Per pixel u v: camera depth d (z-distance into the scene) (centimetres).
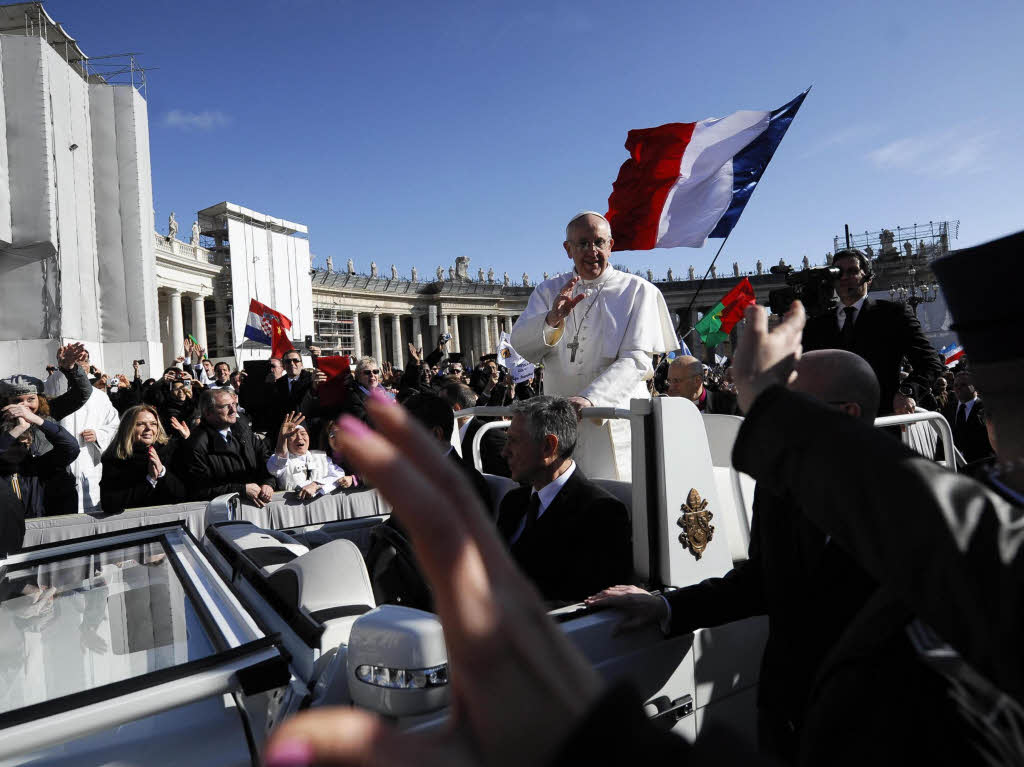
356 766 31
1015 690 60
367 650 159
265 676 152
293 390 982
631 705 33
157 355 2038
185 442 557
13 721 130
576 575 267
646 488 255
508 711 32
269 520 494
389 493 31
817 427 74
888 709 81
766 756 41
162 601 212
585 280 428
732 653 239
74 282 1630
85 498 753
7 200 1502
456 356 1452
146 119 2052
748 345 85
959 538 62
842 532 71
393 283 7506
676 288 7769
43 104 1542
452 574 31
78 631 190
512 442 285
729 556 266
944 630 64
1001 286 70
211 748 159
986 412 76
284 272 4544
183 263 5306
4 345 1527
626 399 383
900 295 2672
